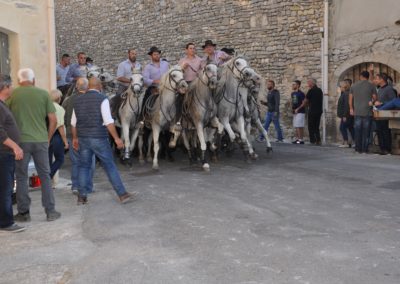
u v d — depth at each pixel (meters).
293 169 9.55
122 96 10.24
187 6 18.53
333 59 14.48
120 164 10.71
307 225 5.64
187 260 4.60
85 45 24.02
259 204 6.69
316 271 4.25
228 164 10.32
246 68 9.63
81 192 7.01
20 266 4.62
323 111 14.63
